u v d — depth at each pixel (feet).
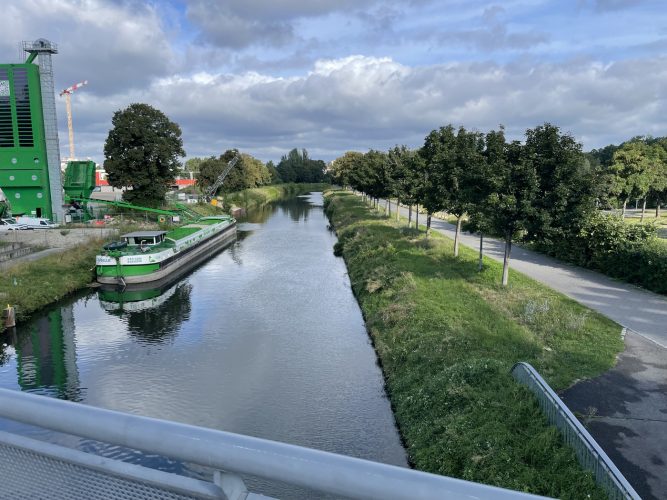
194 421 50.65
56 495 6.31
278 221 249.96
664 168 163.94
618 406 36.60
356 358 65.46
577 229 68.44
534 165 68.23
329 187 614.34
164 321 86.74
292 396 55.47
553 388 39.45
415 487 4.22
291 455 4.70
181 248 132.98
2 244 129.59
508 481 28.37
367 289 88.79
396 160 176.24
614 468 25.29
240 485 5.16
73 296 106.01
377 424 47.62
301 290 104.53
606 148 319.27
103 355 71.15
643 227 81.46
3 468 6.68
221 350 71.20
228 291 106.32
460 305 65.62
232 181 323.78
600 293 70.28
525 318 58.90
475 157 75.10
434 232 139.74
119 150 206.08
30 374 65.00
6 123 170.19
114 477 5.86
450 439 35.14
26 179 172.96
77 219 187.62
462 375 42.47
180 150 213.25
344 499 4.55
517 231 72.08
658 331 52.95
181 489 5.36
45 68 171.83
